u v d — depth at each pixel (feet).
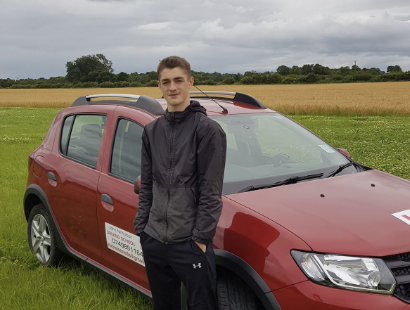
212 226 7.98
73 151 14.58
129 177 12.09
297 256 8.11
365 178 11.55
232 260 8.80
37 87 447.42
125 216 11.70
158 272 8.84
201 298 8.49
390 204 9.70
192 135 8.11
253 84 397.60
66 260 15.47
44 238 15.75
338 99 162.91
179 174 8.13
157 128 8.52
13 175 31.65
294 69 493.77
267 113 14.12
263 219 8.89
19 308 12.28
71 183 13.92
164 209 8.25
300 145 12.92
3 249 17.11
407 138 52.80
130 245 11.65
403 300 7.73
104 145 13.23
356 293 7.72
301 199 9.80
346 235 8.39
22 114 111.04
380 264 7.95
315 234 8.39
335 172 11.91
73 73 533.55
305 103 143.64
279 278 8.15
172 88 8.15
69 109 15.75
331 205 9.51
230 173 11.12
